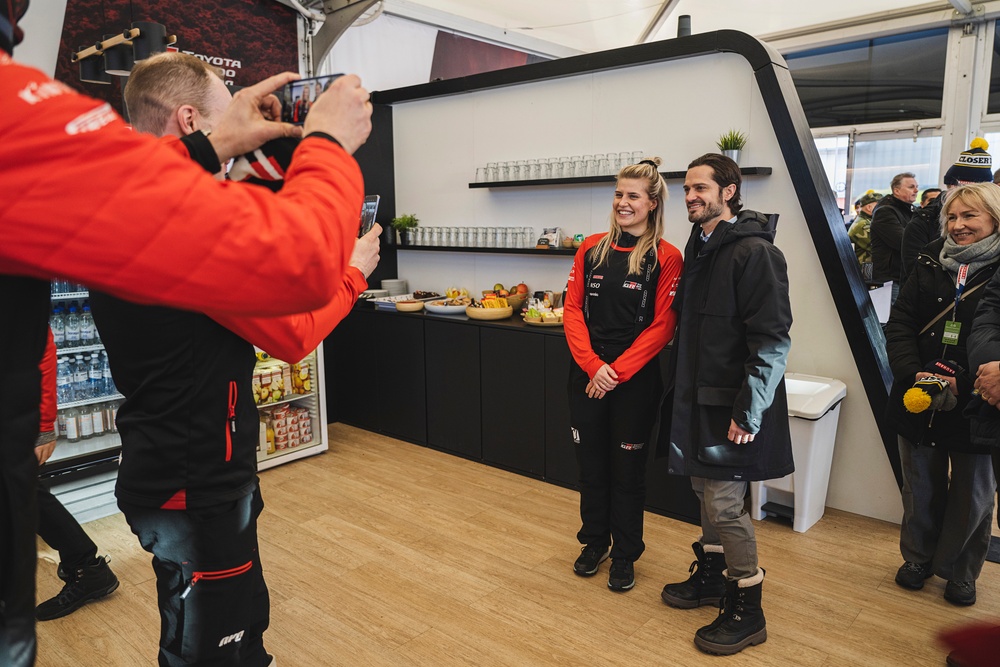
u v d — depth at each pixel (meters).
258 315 0.70
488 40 6.10
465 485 3.90
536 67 4.09
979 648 0.63
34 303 0.65
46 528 2.55
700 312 2.44
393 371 4.68
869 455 3.38
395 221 4.96
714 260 2.42
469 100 4.56
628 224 2.75
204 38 4.37
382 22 5.32
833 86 6.64
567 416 3.79
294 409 4.39
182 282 0.63
